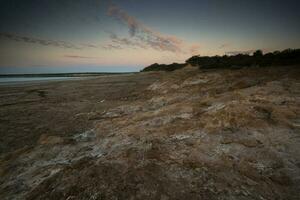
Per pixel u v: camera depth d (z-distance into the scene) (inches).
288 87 476.4
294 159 207.3
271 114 328.2
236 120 322.3
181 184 175.8
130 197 158.7
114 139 341.1
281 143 240.8
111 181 178.9
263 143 247.1
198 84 827.4
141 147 268.1
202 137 287.4
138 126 390.9
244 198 157.6
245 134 277.9
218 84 740.7
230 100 436.5
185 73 1170.6
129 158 224.7
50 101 975.0
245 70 882.8
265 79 658.2
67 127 549.6
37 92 1314.0
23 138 490.3
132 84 1485.0
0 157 375.2
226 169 200.8
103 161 220.1
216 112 373.1
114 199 157.4
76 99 1007.0
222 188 170.4
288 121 297.0
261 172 192.5
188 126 337.4
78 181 183.9
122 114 597.0
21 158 324.2
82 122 584.1
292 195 158.9
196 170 199.9
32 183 241.3
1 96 1163.9
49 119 647.8
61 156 312.7
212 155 232.1
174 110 458.3
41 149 350.3
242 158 219.3
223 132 294.0
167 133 320.5
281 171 190.5
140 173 189.6
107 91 1217.4
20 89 1503.4
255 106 362.0
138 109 614.5
